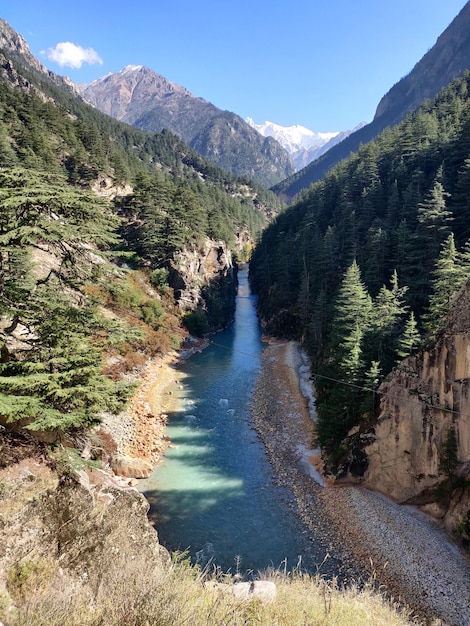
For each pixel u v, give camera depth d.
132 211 75.62
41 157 70.81
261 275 99.00
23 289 13.94
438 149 62.06
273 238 104.31
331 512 25.84
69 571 9.43
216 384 49.00
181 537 23.48
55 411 11.76
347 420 30.72
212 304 75.88
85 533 10.56
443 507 24.27
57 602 6.83
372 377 28.98
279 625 7.75
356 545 22.98
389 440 27.09
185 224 73.06
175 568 10.00
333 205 81.12
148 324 57.50
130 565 8.69
